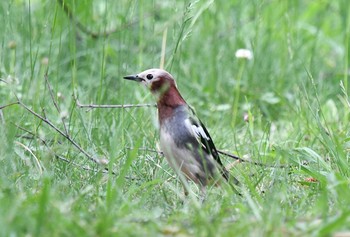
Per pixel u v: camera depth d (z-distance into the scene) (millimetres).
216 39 15875
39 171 10016
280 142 11984
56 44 14945
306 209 8680
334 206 8688
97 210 8148
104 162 10430
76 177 10305
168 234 7422
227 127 13602
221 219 7766
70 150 11172
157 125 10523
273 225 7383
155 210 8406
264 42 16031
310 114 13039
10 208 7281
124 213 8062
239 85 15164
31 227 7051
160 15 15836
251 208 8266
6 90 12922
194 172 10234
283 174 10336
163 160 11086
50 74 14125
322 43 17281
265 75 15531
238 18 16328
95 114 12391
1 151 9922
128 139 11789
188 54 15711
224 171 10438
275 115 14547
